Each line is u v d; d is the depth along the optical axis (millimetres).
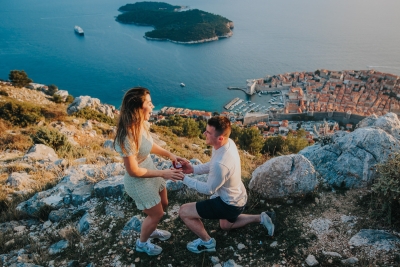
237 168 3162
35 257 3711
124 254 3627
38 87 50375
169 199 4832
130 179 3186
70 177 5859
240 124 79812
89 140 13875
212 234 3848
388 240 3449
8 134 13234
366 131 5289
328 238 3652
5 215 5098
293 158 4598
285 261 3352
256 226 3936
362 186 4754
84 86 115875
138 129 2914
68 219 4703
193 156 12133
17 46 174875
